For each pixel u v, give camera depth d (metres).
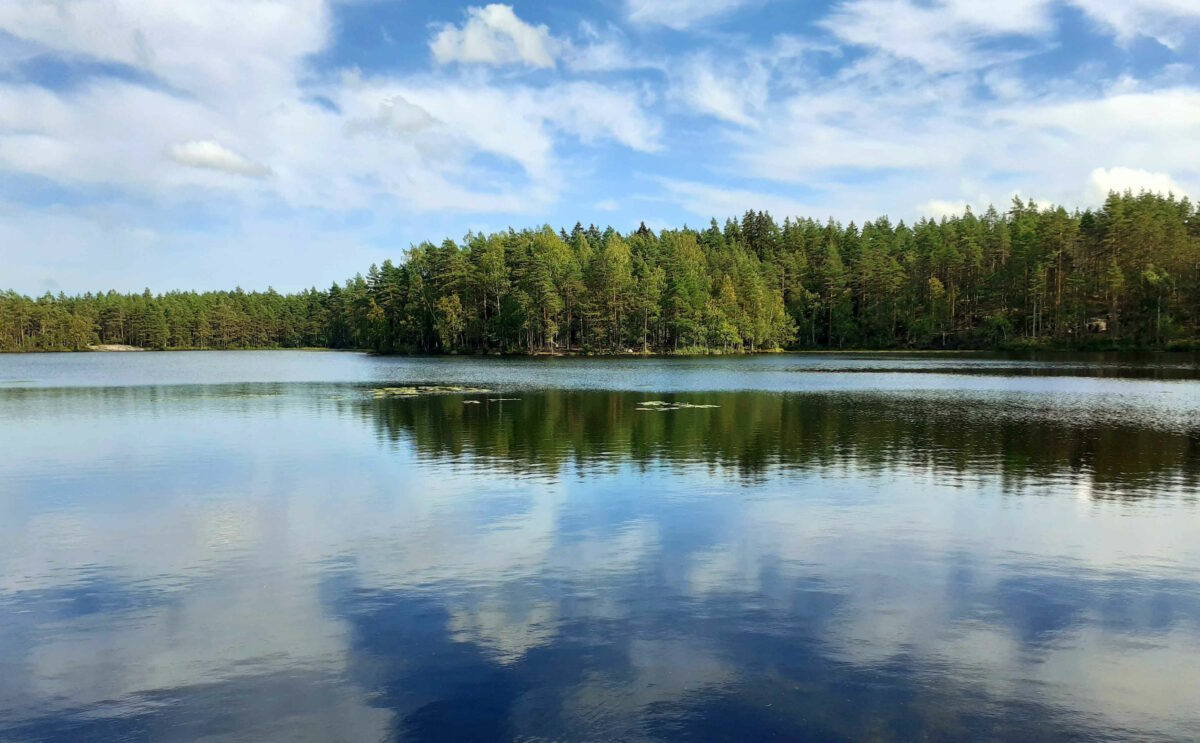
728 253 151.75
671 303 122.88
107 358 136.12
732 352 130.50
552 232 158.00
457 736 8.46
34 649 10.89
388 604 12.35
